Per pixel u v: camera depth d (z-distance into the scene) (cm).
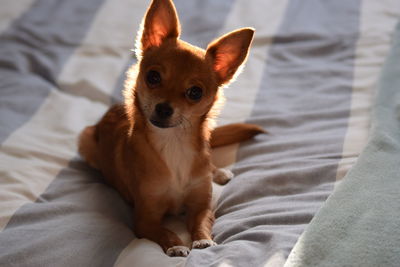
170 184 94
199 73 91
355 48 129
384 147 93
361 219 81
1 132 108
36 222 90
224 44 93
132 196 96
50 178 100
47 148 107
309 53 131
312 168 97
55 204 93
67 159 105
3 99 117
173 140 93
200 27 137
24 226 89
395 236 78
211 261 81
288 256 79
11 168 100
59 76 125
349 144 103
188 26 138
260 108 117
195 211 95
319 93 119
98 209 94
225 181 101
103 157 102
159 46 93
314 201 92
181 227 95
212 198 98
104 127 104
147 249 86
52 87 123
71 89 123
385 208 82
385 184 86
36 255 83
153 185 93
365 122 108
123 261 84
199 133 95
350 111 112
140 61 94
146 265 82
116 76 126
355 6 141
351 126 108
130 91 96
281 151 105
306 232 81
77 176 102
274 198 94
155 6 93
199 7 143
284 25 137
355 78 121
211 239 88
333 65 126
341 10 141
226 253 82
